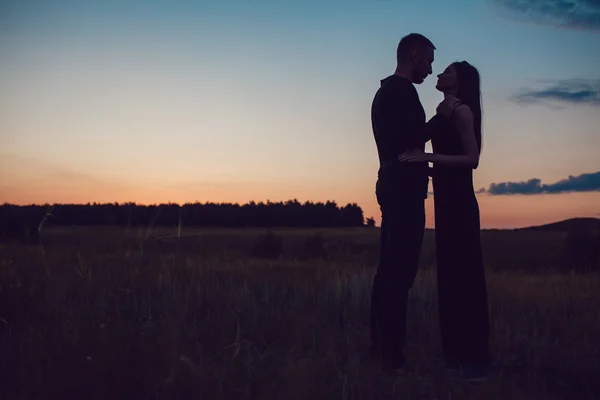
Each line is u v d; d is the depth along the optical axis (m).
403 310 4.79
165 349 4.50
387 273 4.88
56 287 6.64
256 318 5.89
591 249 21.19
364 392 4.03
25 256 7.70
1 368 4.20
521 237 34.72
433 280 7.74
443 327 4.96
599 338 5.61
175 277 7.20
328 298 6.99
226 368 4.27
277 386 4.02
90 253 8.15
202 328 5.56
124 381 3.92
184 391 3.86
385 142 4.79
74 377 3.97
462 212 4.86
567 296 7.74
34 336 4.89
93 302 6.27
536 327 5.97
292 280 8.16
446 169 4.95
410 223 4.73
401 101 4.66
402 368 4.73
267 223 50.62
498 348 5.42
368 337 5.67
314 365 4.31
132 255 8.18
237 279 8.01
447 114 4.81
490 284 9.12
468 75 4.86
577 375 4.70
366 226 46.09
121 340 4.78
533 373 4.73
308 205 54.38
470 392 4.27
